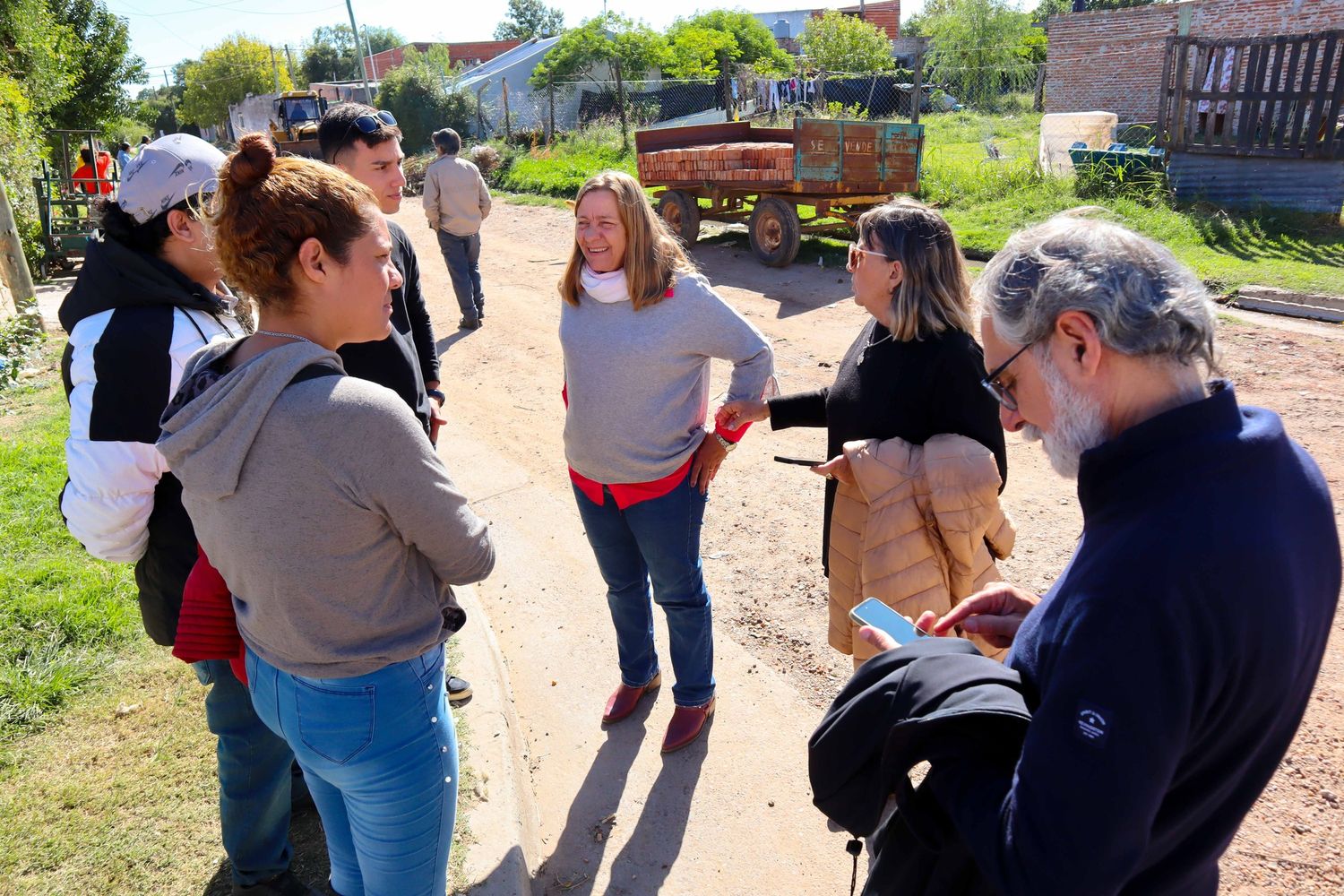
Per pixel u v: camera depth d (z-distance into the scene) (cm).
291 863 250
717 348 261
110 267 189
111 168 1695
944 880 128
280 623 153
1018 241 121
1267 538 100
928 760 124
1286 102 1016
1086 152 1198
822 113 2006
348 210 148
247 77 5397
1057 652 108
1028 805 103
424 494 151
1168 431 105
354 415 143
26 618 352
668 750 303
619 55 2811
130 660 343
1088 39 2153
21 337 816
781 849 264
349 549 148
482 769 278
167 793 275
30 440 578
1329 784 276
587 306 264
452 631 175
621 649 320
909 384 229
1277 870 247
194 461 144
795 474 520
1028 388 121
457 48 5725
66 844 255
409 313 331
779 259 1010
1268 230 983
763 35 3272
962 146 1878
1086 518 115
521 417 646
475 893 234
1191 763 107
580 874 259
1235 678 100
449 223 831
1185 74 1114
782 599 395
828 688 334
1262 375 601
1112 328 107
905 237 220
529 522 480
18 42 1747
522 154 2283
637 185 251
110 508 189
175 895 239
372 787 164
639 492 272
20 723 306
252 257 145
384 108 3083
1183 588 98
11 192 1266
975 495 217
